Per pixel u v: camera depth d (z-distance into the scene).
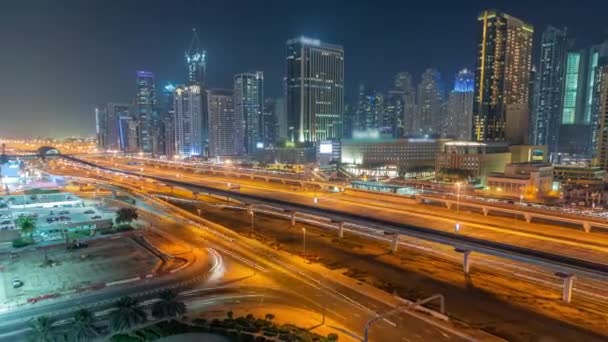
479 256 128.62
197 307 96.06
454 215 178.50
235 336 80.88
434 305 97.19
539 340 81.62
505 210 172.38
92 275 116.25
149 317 90.12
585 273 95.56
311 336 80.69
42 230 154.12
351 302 98.44
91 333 77.06
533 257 104.94
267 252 137.25
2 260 129.88
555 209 169.25
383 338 81.56
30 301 99.00
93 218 176.50
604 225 142.75
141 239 152.50
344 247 145.25
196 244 146.38
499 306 96.81
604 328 86.31
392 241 139.12
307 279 112.94
